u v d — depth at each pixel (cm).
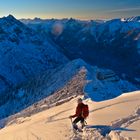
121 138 1512
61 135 2052
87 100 3994
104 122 1983
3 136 2986
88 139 1702
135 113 2039
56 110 3881
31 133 2527
